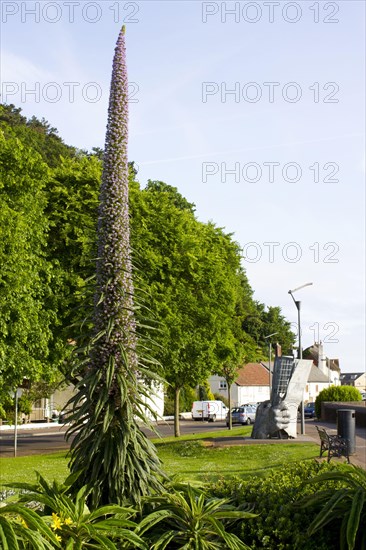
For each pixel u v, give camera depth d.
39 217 26.22
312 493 7.96
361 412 41.16
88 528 6.90
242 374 96.56
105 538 6.84
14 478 20.61
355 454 23.09
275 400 32.19
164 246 32.00
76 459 8.25
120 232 8.72
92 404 8.41
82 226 27.58
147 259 30.30
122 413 8.33
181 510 7.76
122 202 8.79
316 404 54.75
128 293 8.60
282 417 31.80
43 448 36.69
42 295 26.98
